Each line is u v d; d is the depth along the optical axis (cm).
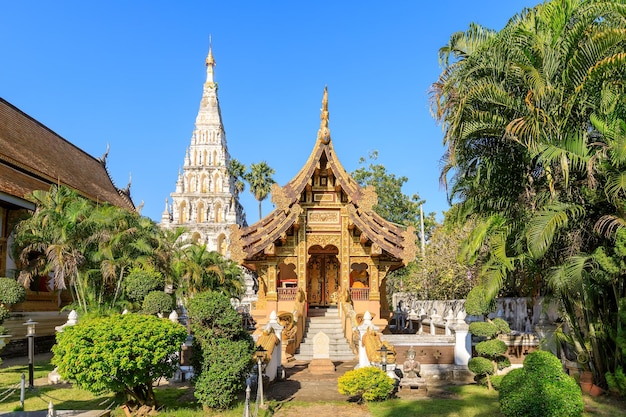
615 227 1078
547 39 1144
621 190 1041
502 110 1195
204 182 6319
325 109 2341
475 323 1398
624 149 959
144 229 2319
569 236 1136
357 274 2656
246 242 2227
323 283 2678
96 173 4000
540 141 1088
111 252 1973
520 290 2044
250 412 997
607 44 1020
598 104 1096
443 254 2934
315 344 1792
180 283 2775
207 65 6750
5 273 2234
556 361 816
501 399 823
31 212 2250
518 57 1147
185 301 2752
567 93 1102
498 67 1159
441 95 1294
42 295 2445
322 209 2331
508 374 853
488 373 1302
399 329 2828
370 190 2280
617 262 1038
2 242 2233
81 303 2022
